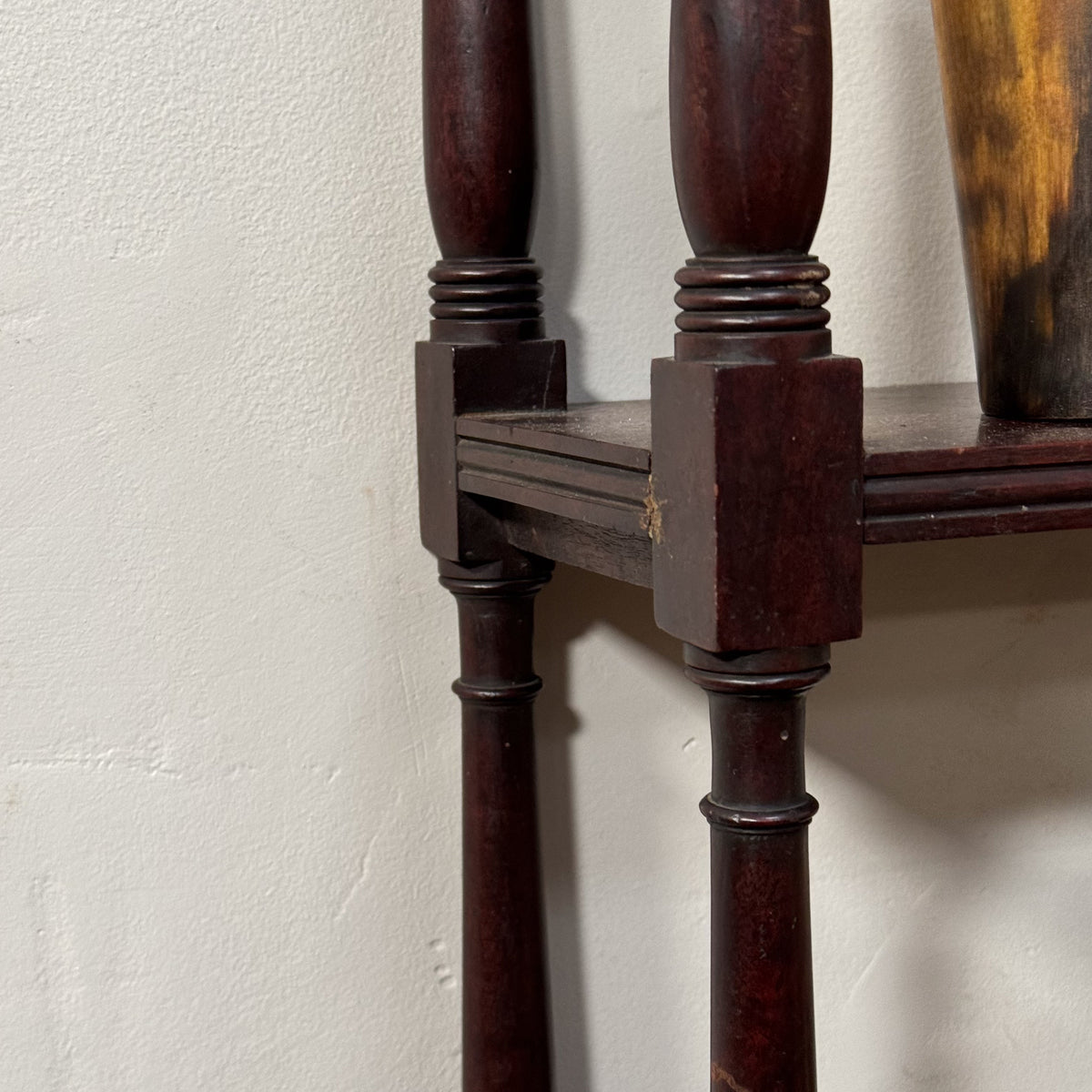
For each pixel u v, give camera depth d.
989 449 0.50
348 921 0.79
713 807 0.53
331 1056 0.79
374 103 0.75
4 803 0.73
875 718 0.87
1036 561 0.89
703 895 0.85
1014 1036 0.92
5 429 0.71
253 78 0.73
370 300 0.76
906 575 0.86
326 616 0.77
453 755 0.80
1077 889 0.92
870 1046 0.90
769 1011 0.53
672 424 0.49
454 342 0.70
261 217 0.74
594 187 0.79
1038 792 0.91
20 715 0.73
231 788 0.76
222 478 0.74
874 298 0.84
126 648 0.74
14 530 0.72
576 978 0.83
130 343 0.72
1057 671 0.90
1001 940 0.91
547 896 0.82
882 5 0.82
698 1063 0.86
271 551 0.76
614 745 0.82
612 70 0.79
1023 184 0.59
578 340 0.79
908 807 0.88
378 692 0.78
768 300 0.47
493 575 0.71
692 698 0.84
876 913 0.89
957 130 0.62
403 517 0.78
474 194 0.69
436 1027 0.81
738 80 0.46
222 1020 0.78
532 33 0.71
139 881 0.76
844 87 0.82
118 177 0.71
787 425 0.47
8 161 0.70
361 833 0.79
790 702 0.51
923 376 0.85
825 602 0.48
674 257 0.81
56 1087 0.75
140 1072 0.77
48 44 0.70
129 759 0.75
